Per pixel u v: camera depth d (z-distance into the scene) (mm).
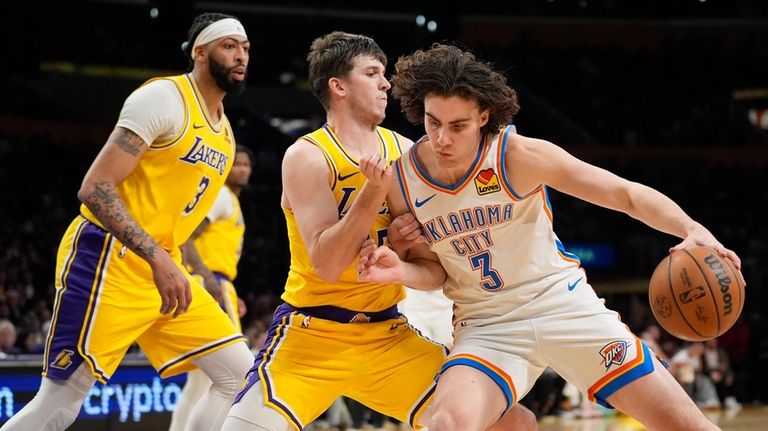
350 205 3969
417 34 27406
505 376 3754
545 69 26766
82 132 21078
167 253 4492
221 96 4895
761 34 27422
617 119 25984
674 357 14242
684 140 24656
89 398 7977
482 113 3596
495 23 27188
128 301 4641
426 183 3762
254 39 26438
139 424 8211
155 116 4516
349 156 3969
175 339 4828
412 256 4004
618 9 27812
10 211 17484
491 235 3789
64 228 17891
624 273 21406
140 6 25438
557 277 3904
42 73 22781
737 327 16156
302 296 4020
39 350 9664
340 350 3992
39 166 18969
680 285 3557
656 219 3592
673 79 26938
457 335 4000
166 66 24109
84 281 4582
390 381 4074
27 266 15500
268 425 3838
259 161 22391
